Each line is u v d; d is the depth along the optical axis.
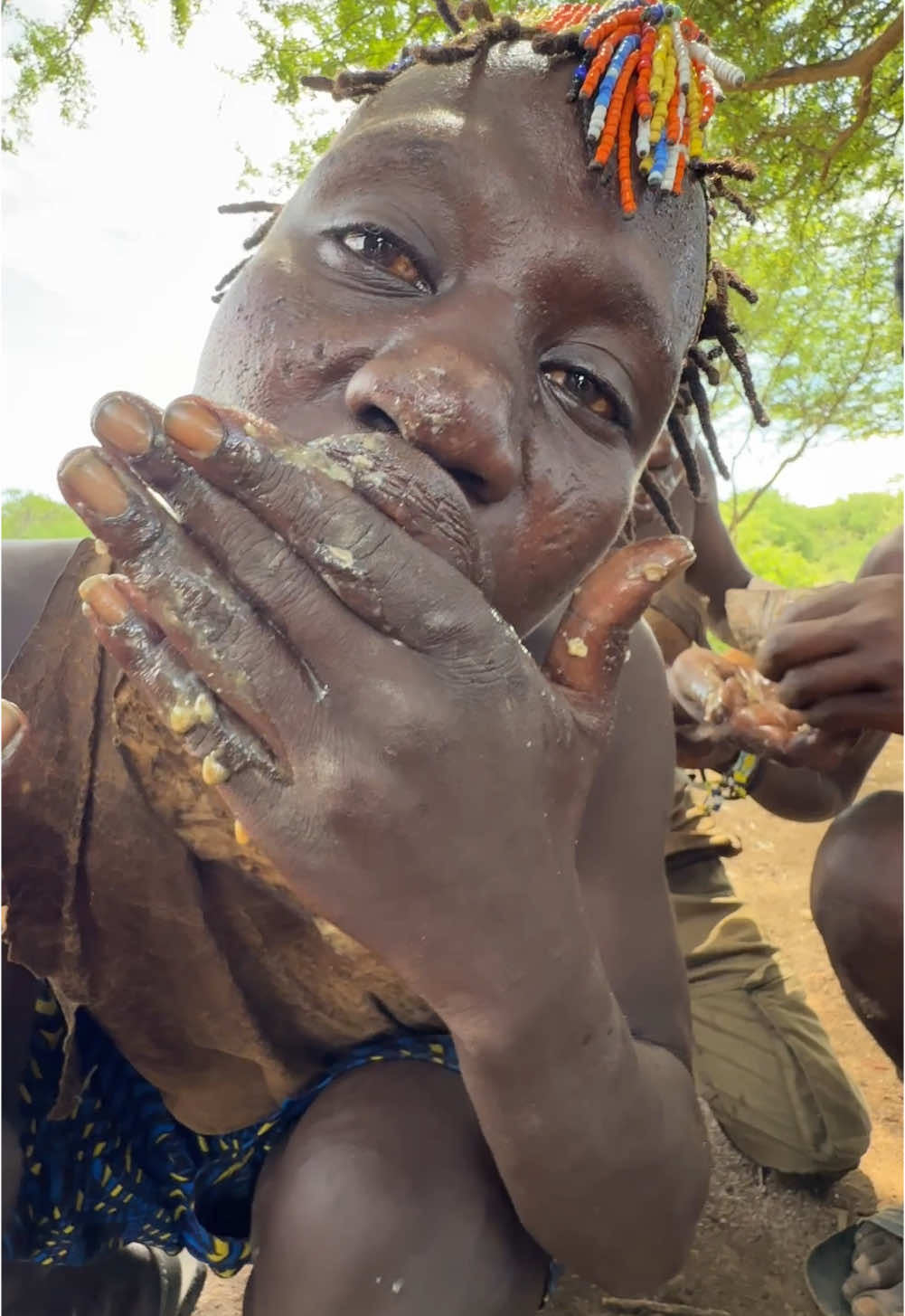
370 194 0.25
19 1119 0.30
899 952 0.43
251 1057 0.31
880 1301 0.44
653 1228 0.28
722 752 0.56
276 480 0.20
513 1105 0.25
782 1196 0.55
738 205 0.34
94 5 1.12
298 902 0.29
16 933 0.28
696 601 0.75
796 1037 0.57
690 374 0.37
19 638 0.30
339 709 0.21
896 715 0.43
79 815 0.27
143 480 0.20
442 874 0.21
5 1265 0.33
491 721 0.21
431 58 0.27
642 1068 0.29
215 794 0.27
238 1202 0.35
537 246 0.25
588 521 0.26
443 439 0.22
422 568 0.21
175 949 0.29
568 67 0.27
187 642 0.20
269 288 0.26
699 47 0.28
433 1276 0.26
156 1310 0.42
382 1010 0.32
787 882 0.96
